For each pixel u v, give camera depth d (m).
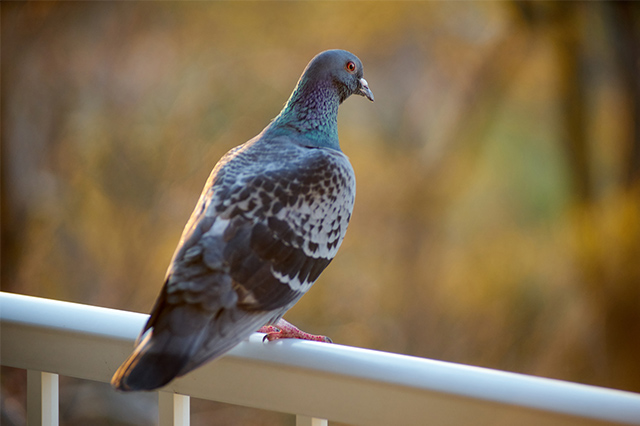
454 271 15.48
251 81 16.00
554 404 2.10
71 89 15.45
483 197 15.74
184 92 16.02
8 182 14.38
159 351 2.33
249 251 2.73
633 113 12.66
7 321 2.76
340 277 15.36
